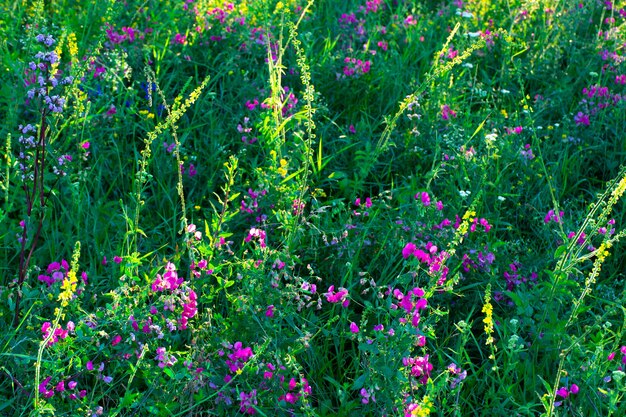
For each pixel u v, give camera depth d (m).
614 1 8.47
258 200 4.84
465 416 3.92
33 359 3.52
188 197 5.25
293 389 3.73
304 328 4.03
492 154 5.51
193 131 5.89
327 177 5.68
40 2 5.70
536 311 4.41
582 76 7.04
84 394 3.49
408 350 3.58
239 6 7.24
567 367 4.01
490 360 4.29
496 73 7.27
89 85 5.66
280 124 5.43
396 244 4.68
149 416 3.59
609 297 4.57
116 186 5.39
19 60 5.65
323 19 7.96
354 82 6.60
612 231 4.82
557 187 5.75
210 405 3.77
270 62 5.57
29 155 4.52
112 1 6.14
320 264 4.70
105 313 3.72
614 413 3.81
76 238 4.66
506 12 8.07
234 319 3.88
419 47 7.52
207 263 4.10
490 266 4.64
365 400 3.55
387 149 5.66
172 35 6.74
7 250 4.61
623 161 6.09
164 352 3.53
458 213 5.12
